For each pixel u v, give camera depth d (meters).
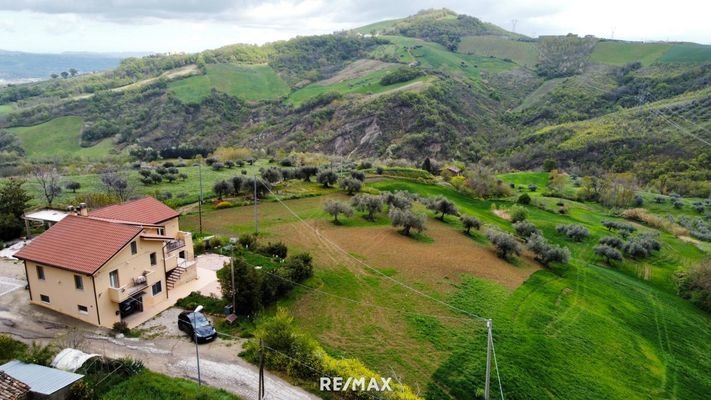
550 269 60.66
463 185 103.75
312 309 38.03
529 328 40.69
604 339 42.88
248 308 35.25
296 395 25.80
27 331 30.67
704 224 96.06
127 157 148.25
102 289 31.64
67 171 106.06
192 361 28.38
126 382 25.08
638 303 55.38
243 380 26.75
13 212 51.31
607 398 33.38
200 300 36.34
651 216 97.50
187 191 80.44
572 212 99.19
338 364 28.12
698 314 56.72
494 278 51.59
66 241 33.72
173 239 40.00
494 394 30.22
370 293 42.44
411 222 62.59
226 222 61.03
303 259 44.34
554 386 32.91
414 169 115.88
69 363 25.12
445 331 37.03
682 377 40.09
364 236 60.12
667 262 73.81
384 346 33.53
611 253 70.06
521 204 99.94
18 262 42.66
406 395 26.44
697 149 128.25
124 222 37.16
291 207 71.44
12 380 22.34
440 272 50.38
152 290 35.56
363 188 86.25
